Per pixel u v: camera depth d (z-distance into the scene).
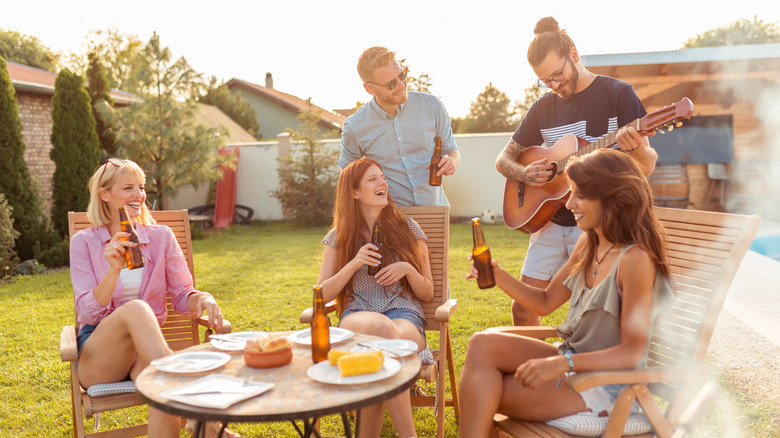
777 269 6.11
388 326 2.59
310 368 1.96
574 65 3.17
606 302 2.08
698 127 11.32
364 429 2.36
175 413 1.70
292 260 8.55
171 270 3.01
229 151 14.20
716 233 2.23
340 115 27.94
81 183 10.05
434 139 3.64
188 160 12.02
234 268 8.02
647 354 2.15
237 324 5.24
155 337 2.41
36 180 9.76
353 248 2.98
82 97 10.15
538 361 1.93
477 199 13.35
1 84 8.94
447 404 3.20
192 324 3.25
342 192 3.01
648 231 2.06
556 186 3.35
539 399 2.09
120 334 2.46
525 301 2.51
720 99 11.23
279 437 3.05
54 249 9.20
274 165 14.48
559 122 3.39
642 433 2.04
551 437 1.98
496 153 13.19
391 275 2.78
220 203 14.29
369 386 1.82
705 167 11.34
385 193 3.00
